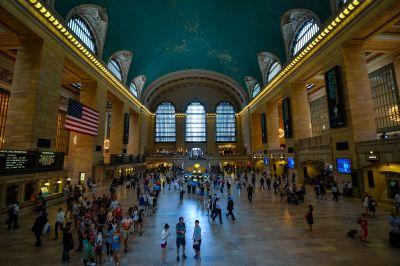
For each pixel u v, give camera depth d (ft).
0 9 38.29
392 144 40.04
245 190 63.82
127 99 106.73
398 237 22.84
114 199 35.37
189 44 105.91
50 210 39.60
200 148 160.66
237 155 135.95
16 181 35.29
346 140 52.01
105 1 63.62
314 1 58.23
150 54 103.91
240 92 140.77
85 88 74.84
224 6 77.92
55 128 52.01
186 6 79.05
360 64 52.60
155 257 21.45
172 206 43.91
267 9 71.82
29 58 47.19
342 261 20.10
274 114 105.70
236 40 95.50
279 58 85.05
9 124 44.91
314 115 105.91
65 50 56.34
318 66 64.95
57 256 21.25
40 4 44.83
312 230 28.81
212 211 34.04
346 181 51.93
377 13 42.80
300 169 74.90
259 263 20.01
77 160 70.69
